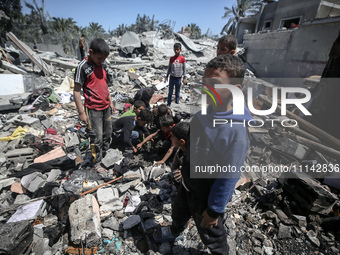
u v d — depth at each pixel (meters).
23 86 6.13
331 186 2.58
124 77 8.38
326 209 2.03
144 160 3.14
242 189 2.57
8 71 7.08
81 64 2.41
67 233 1.95
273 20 16.78
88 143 3.44
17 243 1.60
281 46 10.26
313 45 8.51
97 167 2.89
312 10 13.13
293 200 2.23
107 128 3.00
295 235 1.98
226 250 1.46
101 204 2.23
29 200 2.16
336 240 1.91
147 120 3.09
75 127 4.16
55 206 2.12
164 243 1.86
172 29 17.97
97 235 1.83
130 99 5.15
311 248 1.88
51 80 7.38
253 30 21.02
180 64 5.11
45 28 29.70
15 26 23.86
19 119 4.07
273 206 2.25
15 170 2.78
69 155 3.17
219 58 0.99
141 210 2.21
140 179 2.68
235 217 2.18
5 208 2.09
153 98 5.76
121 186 2.53
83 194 2.35
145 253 1.83
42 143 3.44
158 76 9.02
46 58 10.09
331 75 3.20
